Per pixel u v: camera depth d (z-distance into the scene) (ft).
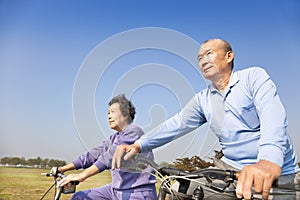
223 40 5.16
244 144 5.39
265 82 4.95
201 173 4.29
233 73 5.25
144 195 6.00
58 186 5.23
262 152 4.01
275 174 3.51
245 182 3.41
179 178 4.48
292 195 5.09
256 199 4.31
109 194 6.30
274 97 4.75
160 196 4.55
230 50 5.16
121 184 6.09
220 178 4.20
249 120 5.25
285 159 5.27
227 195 4.35
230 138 5.42
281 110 4.55
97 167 5.16
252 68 5.23
